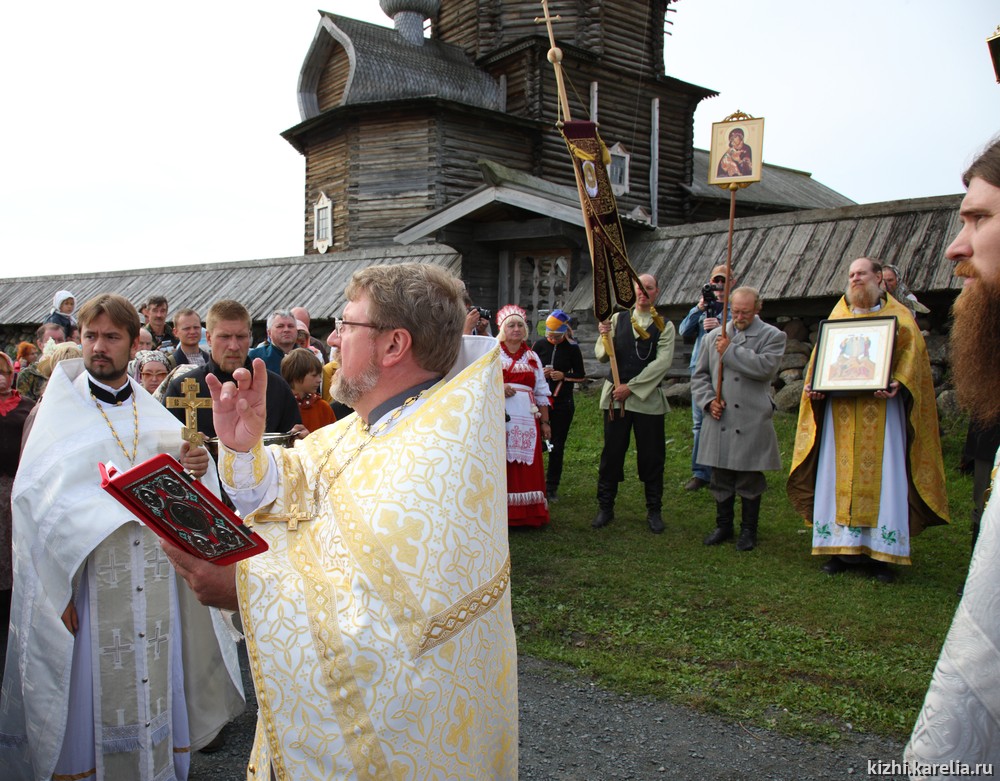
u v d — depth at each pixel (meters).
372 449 1.59
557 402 7.16
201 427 3.73
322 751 1.45
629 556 5.55
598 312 5.91
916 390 4.88
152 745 2.77
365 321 1.69
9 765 2.90
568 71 18.67
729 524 5.84
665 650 4.09
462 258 11.40
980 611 1.04
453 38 20.84
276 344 5.89
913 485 4.95
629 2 19.36
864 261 5.07
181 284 15.25
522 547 5.78
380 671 1.44
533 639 4.28
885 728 3.32
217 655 3.10
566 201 10.01
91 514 2.71
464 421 1.56
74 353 5.21
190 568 1.55
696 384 5.82
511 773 1.65
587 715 3.50
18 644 2.79
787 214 9.65
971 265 1.26
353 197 18.12
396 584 1.46
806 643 4.08
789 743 3.25
